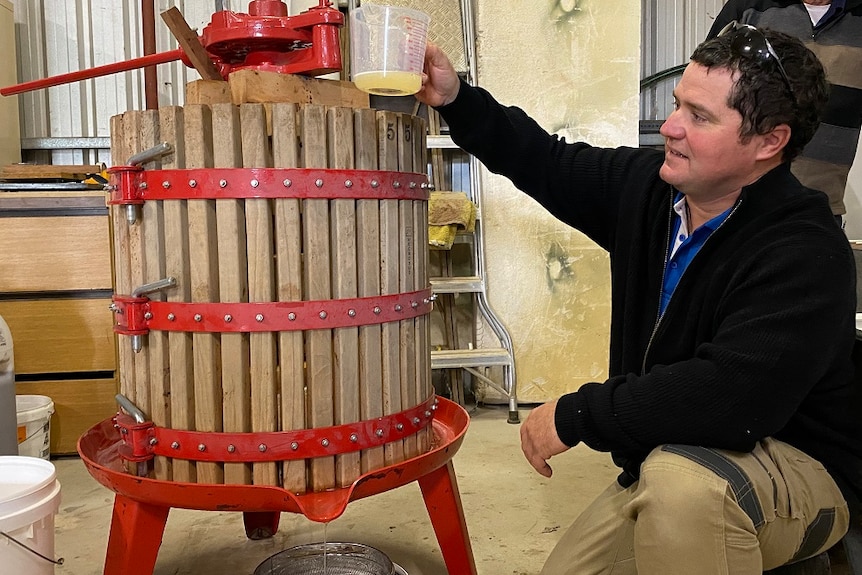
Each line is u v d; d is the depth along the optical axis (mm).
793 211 1205
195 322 1184
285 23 1251
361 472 1271
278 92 1247
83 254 2578
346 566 1552
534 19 3105
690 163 1219
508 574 1693
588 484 2271
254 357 1187
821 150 2271
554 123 3143
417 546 1860
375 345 1267
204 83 1257
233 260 1169
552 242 3148
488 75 3113
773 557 1180
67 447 2646
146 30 2658
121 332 1229
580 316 3170
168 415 1241
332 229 1212
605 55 3135
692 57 1234
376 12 1175
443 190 3254
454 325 3273
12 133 3043
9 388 2039
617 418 1141
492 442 2717
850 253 1192
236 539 1915
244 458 1195
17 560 1313
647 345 1371
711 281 1226
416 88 1237
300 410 1209
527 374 3178
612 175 1519
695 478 1076
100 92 3225
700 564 1071
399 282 1306
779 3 2312
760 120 1154
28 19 3160
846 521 1252
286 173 1158
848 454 1268
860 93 2234
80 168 2850
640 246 1399
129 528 1231
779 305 1118
